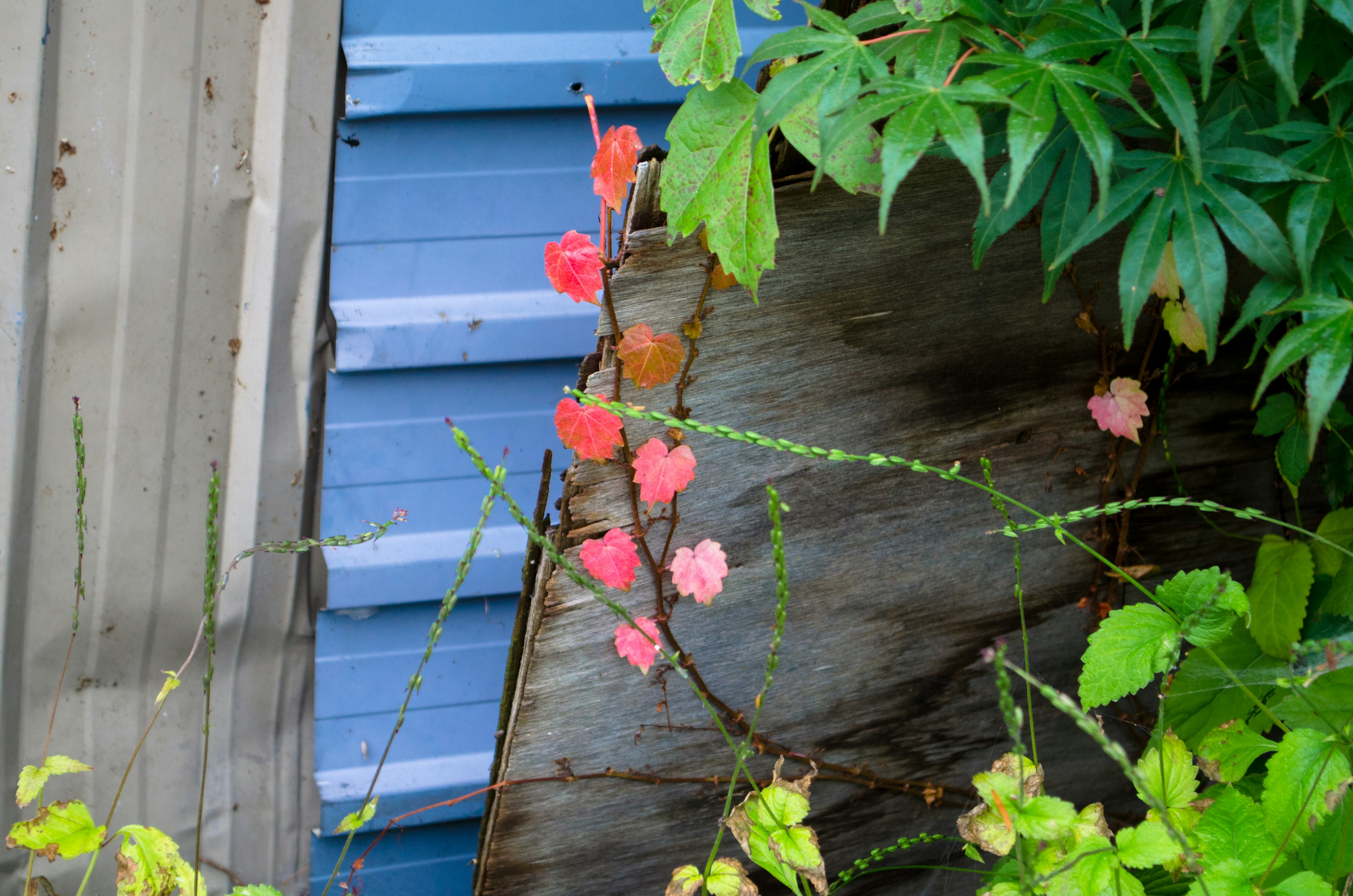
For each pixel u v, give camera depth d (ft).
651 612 3.98
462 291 4.62
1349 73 2.63
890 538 4.07
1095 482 4.20
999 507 3.25
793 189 3.46
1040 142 2.22
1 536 4.35
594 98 4.52
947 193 3.58
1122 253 3.82
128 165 4.14
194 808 4.97
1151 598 3.30
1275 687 3.73
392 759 5.05
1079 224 2.84
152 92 4.09
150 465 4.51
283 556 4.76
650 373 3.57
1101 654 3.22
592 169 3.33
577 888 4.39
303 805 5.12
